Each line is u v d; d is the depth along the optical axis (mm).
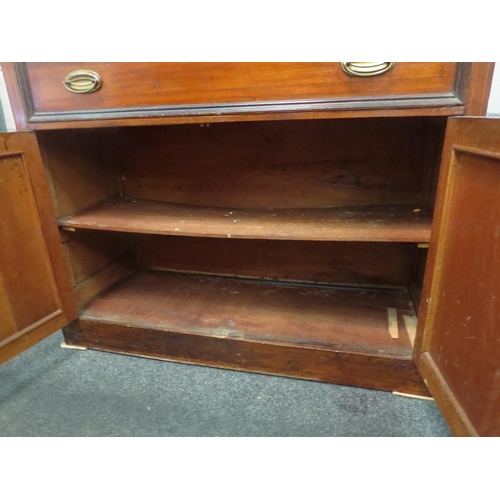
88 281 1123
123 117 814
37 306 903
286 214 1036
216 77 752
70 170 1035
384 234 805
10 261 826
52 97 853
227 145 1099
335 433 758
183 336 961
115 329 1010
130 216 1031
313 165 1057
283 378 927
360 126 993
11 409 832
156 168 1189
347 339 908
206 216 1037
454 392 648
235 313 1044
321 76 711
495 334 534
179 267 1331
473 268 592
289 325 977
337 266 1176
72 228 987
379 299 1102
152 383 915
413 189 1024
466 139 597
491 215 543
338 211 1032
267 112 745
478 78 655
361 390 878
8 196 808
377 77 694
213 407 833
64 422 796
